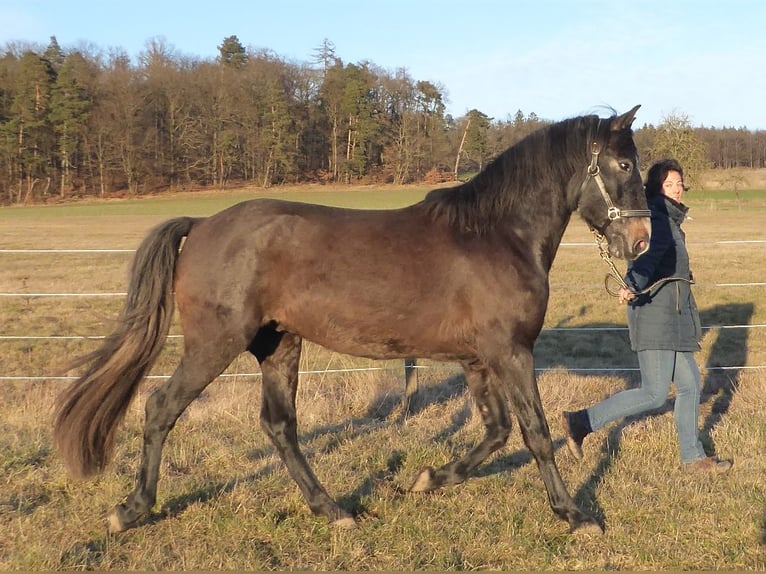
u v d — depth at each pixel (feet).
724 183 151.12
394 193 168.35
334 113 207.82
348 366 24.63
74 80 185.06
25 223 111.55
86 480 12.97
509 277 11.95
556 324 32.99
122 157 189.37
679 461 15.01
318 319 12.10
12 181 179.42
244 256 11.91
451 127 200.44
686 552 11.15
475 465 13.25
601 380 21.89
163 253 12.19
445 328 12.12
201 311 11.96
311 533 11.91
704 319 34.01
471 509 12.85
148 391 21.08
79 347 28.96
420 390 21.27
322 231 12.07
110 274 51.37
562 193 12.63
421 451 15.51
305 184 203.31
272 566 10.80
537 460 12.08
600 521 12.31
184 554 11.04
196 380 11.97
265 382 13.25
